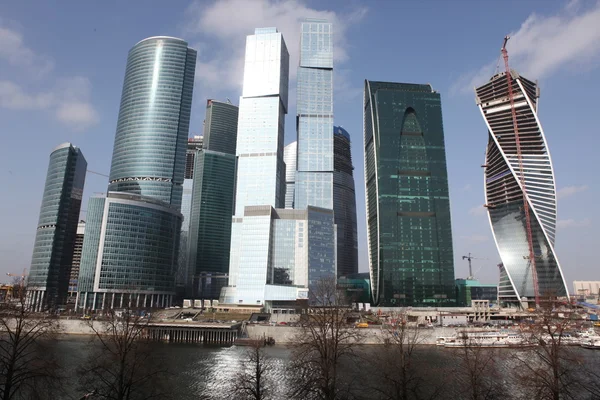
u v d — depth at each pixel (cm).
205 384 12038
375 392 9944
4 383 7962
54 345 14612
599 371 11988
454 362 14175
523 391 9225
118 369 9788
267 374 13200
